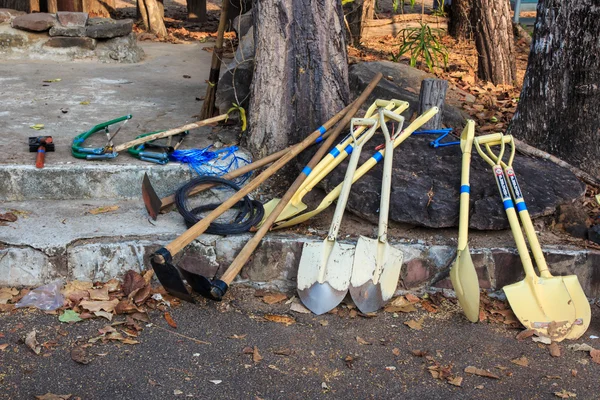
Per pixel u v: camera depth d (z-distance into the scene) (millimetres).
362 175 4195
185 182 4465
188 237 3705
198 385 3125
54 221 4078
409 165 4301
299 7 4598
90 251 3848
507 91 7293
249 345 3447
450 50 8984
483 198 4066
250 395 3076
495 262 3965
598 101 4699
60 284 3834
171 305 3764
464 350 3490
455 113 5754
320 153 4262
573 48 4691
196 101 6129
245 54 6270
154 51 8773
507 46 7520
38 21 7898
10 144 4711
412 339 3570
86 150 4453
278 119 4652
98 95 6219
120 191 4422
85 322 3562
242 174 4391
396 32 9711
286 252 3969
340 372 3270
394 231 4117
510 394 3160
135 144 4508
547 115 4898
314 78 4664
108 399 3002
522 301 3725
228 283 3639
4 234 3875
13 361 3223
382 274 3834
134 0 13531
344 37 4805
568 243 4074
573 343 3590
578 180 4352
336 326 3658
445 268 3992
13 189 4305
